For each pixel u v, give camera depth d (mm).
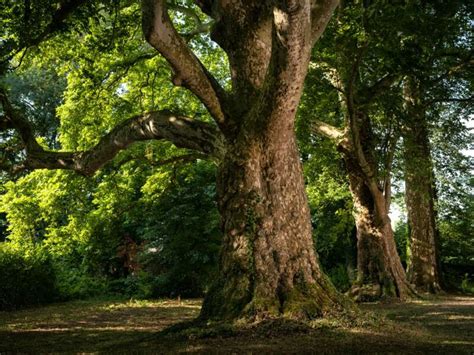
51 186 19203
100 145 10406
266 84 7285
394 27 10750
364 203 17781
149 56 15867
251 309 7465
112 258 24500
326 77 15477
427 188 20531
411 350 5969
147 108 18344
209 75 8461
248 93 8641
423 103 16359
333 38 13109
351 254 27375
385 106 14742
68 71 17828
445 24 12180
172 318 12109
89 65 15531
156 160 18766
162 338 7363
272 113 7512
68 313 14477
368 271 17547
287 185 8266
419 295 17703
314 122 17859
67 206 20000
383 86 15211
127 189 20609
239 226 8070
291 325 7172
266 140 7992
